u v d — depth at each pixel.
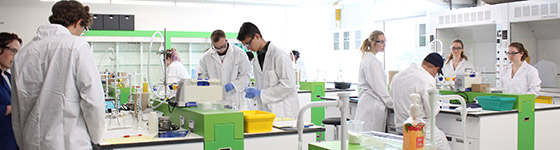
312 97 6.48
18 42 3.07
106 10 8.80
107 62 8.53
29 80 2.19
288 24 10.22
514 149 3.78
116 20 8.25
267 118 2.81
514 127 3.77
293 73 3.62
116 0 7.68
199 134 2.69
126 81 5.95
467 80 4.26
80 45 2.21
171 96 3.44
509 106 3.75
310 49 10.12
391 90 3.67
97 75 2.22
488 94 4.07
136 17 9.02
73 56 2.17
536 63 5.60
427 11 7.21
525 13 5.25
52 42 2.20
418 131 1.80
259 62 3.77
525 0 5.66
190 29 9.43
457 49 5.18
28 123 2.19
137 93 3.19
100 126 2.22
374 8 8.53
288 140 2.82
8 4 8.30
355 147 2.06
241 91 3.63
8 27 8.30
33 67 2.19
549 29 5.36
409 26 7.78
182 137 2.63
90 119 2.18
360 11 8.97
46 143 2.15
